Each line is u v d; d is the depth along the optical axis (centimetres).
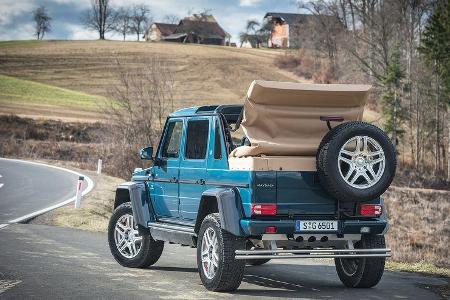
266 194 873
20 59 10956
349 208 907
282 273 1093
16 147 5372
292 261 1244
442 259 2036
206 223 908
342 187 867
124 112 4016
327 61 10319
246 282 989
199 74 10450
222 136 939
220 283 880
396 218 3388
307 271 1120
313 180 894
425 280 1054
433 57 6350
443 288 974
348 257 905
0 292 842
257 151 897
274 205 874
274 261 1241
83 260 1138
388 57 7325
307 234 884
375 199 919
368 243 930
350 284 965
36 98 8325
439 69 6425
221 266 875
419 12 7662
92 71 10475
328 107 936
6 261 1095
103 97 8875
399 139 6869
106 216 1970
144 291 873
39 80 9912
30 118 6384
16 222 1702
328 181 866
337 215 901
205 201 927
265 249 889
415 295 906
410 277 1084
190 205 988
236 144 998
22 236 1443
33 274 979
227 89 9762
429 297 892
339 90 920
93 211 1994
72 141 6025
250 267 1162
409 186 5700
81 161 4900
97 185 2866
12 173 3462
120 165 3731
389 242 2506
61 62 10894
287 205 883
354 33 8181
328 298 869
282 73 10900
